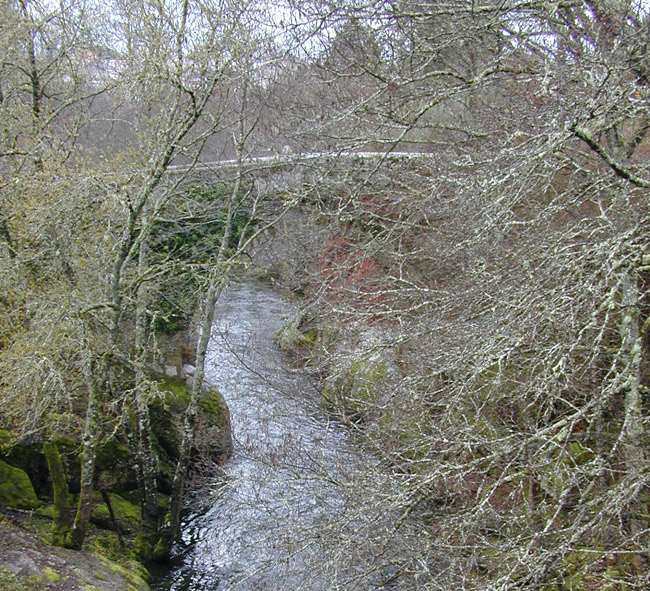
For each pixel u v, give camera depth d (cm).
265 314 1942
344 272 1002
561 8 716
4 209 1001
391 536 657
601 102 523
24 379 880
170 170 1266
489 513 639
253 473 1164
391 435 807
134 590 925
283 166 1203
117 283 943
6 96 1181
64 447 1144
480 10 673
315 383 1175
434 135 1092
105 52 1244
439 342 706
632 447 532
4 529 984
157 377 1377
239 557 1062
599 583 581
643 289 644
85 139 1405
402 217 1001
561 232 609
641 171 618
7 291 948
